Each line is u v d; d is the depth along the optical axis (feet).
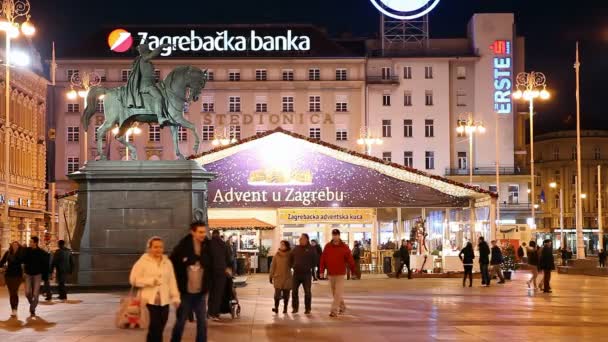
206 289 44.11
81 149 327.67
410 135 339.57
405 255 135.74
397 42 349.00
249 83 333.01
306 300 70.23
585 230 398.01
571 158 458.50
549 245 100.12
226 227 153.17
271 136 160.97
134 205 86.38
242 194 161.48
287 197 161.58
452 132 340.80
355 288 107.65
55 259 81.51
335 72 336.49
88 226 86.28
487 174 335.47
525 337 53.42
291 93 334.85
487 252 115.65
